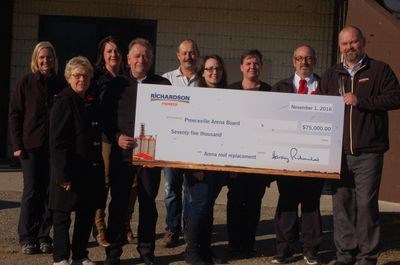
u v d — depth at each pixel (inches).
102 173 219.1
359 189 217.3
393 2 359.3
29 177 231.9
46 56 229.8
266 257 237.9
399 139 332.2
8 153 411.5
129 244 248.4
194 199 224.8
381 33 329.1
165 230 262.2
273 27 409.1
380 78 214.1
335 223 224.4
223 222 285.1
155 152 219.3
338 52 381.4
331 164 218.7
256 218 240.5
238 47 410.6
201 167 220.1
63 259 214.5
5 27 410.0
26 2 411.8
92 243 249.1
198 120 219.8
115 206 219.9
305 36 408.5
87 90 219.9
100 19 413.4
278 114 219.1
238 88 239.8
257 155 220.1
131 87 221.1
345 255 222.5
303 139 218.7
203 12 409.4
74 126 212.1
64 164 209.3
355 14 336.8
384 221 293.6
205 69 236.1
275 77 409.7
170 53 411.8
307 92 234.5
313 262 229.1
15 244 243.1
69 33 415.2
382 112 215.6
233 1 408.2
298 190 229.8
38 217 233.9
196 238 225.0
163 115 219.3
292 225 229.9
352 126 215.8
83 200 215.0
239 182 237.9
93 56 414.0
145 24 412.2
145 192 220.7
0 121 409.4
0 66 410.3
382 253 243.9
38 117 229.5
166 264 226.7
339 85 219.8
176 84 248.4
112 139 220.4
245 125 219.8
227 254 240.4
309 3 406.3
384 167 336.5
